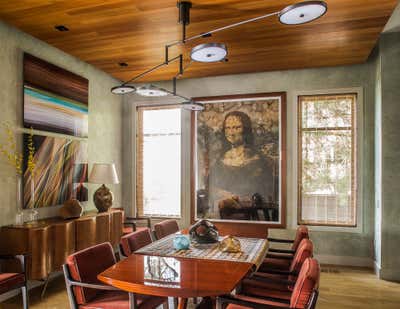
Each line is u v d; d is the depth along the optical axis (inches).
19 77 137.9
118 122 215.0
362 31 135.6
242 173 196.7
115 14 119.8
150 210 214.4
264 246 111.0
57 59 160.6
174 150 211.2
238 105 199.0
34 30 134.3
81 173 175.8
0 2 110.3
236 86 200.2
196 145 205.5
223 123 201.3
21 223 134.7
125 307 80.7
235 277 76.2
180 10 112.1
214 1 110.0
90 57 168.4
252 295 95.2
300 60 173.0
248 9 115.9
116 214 174.2
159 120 214.8
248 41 145.9
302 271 75.8
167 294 69.2
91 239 151.0
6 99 131.3
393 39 157.6
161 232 134.0
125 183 218.8
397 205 155.4
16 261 122.7
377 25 130.0
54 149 155.8
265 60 172.6
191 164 205.5
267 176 192.5
